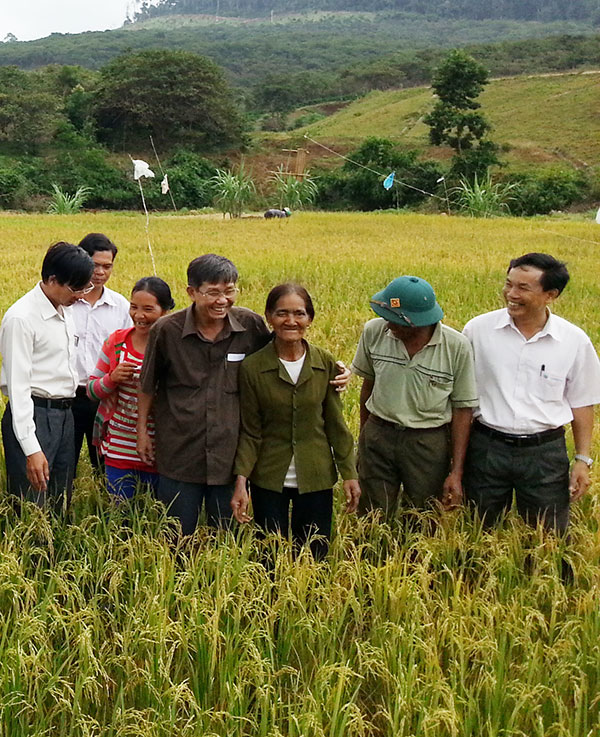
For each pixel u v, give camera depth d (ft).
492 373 15.85
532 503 16.03
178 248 62.90
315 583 14.05
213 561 14.23
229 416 15.20
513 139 211.61
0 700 11.16
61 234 78.02
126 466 16.62
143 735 10.77
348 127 242.99
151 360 15.15
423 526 15.94
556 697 12.06
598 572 14.61
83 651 11.78
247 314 15.39
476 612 13.57
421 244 68.74
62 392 15.76
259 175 205.05
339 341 31.37
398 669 12.36
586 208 152.56
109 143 205.98
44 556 14.07
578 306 42.29
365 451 16.84
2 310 35.40
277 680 12.51
